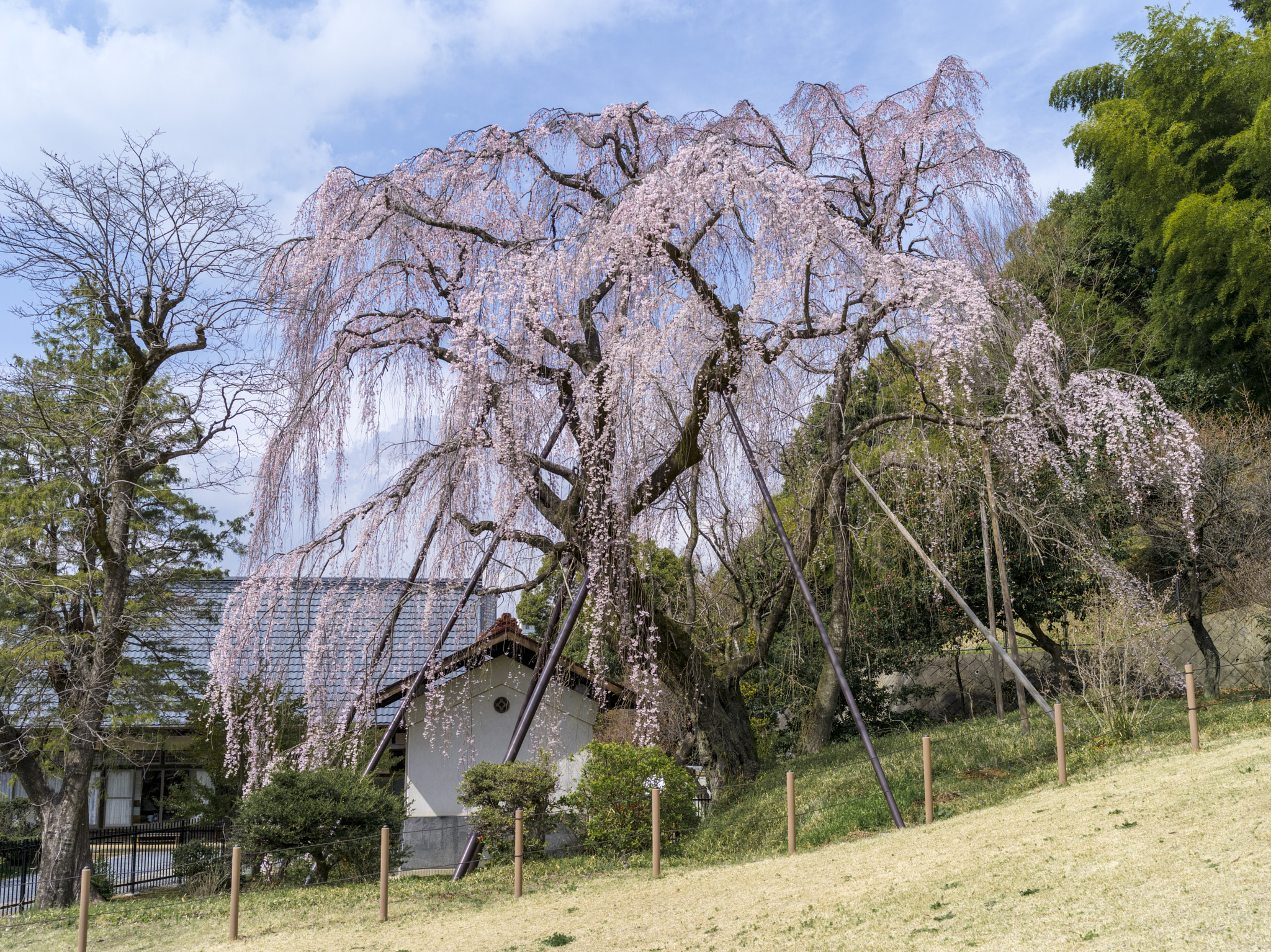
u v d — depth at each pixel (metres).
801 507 15.95
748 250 12.78
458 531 12.01
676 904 8.96
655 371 11.28
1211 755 9.62
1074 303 23.23
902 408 16.31
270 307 12.71
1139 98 23.33
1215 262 20.39
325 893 11.71
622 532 12.11
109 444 16.62
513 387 11.55
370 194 12.68
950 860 8.08
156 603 17.83
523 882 11.33
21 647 15.65
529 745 17.89
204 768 19.03
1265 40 21.77
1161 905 5.53
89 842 16.09
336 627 12.37
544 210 14.06
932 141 14.45
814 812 12.20
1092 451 13.24
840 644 17.89
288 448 12.06
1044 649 19.45
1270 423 18.62
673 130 13.97
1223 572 15.63
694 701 15.62
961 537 17.17
